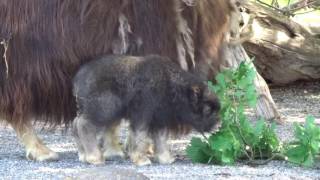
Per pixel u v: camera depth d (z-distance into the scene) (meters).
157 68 23.38
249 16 41.66
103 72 23.16
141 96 23.20
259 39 43.16
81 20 23.84
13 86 24.22
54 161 24.69
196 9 25.03
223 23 26.48
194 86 23.62
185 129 24.17
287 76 45.94
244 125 24.39
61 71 24.08
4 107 24.42
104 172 17.66
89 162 23.72
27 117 24.64
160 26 24.36
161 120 23.48
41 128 29.61
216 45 26.09
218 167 23.30
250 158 24.56
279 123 35.88
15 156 26.22
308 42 44.78
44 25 23.94
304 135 24.09
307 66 45.59
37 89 24.22
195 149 24.42
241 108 24.44
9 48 24.09
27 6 24.02
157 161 24.16
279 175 21.78
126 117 23.56
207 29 25.50
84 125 23.45
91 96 23.17
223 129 24.06
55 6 23.92
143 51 24.25
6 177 21.52
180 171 22.33
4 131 33.03
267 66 45.12
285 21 44.00
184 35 24.80
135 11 24.16
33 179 21.20
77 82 23.44
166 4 24.45
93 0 23.89
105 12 23.92
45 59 23.98
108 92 23.12
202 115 23.62
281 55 44.47
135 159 23.62
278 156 24.94
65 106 24.48
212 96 23.72
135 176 17.70
